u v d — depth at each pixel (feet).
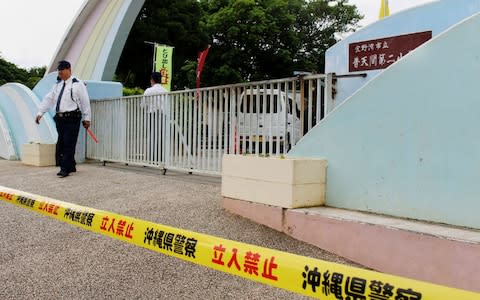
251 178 15.24
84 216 9.23
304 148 14.90
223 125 19.94
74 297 10.75
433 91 11.63
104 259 12.82
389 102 12.53
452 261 10.07
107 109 30.12
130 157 27.81
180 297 10.62
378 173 12.85
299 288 5.53
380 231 11.44
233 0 96.89
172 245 7.22
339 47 25.22
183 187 20.86
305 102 15.94
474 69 10.86
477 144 10.87
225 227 14.82
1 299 10.67
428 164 11.78
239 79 94.58
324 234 12.82
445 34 11.34
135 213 16.96
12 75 163.53
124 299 10.60
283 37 101.65
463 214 11.14
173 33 86.22
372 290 4.87
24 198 11.83
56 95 25.40
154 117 25.59
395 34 22.76
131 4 49.03
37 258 13.11
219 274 11.68
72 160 25.48
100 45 49.78
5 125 40.11
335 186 14.02
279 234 13.98
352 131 13.46
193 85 93.86
